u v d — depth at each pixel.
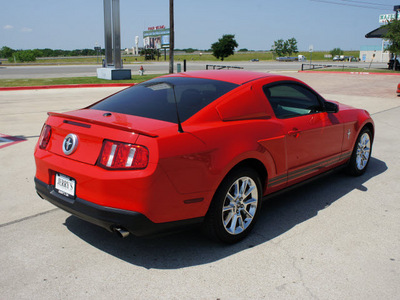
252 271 2.83
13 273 2.73
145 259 2.97
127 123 2.83
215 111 3.07
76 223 3.57
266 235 3.43
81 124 2.88
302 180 4.01
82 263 2.89
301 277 2.77
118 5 24.27
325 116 4.16
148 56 81.19
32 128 8.17
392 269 2.90
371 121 5.10
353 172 5.08
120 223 2.62
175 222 2.79
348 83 22.81
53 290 2.54
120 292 2.54
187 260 2.97
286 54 106.19
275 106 3.61
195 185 2.79
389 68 38.34
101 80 23.45
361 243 3.31
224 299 2.49
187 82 3.58
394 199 4.38
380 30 37.38
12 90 17.64
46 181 3.09
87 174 2.69
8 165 5.37
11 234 3.31
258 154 3.24
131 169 2.58
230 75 3.71
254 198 3.34
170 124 2.84
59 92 16.92
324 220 3.77
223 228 3.08
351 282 2.72
